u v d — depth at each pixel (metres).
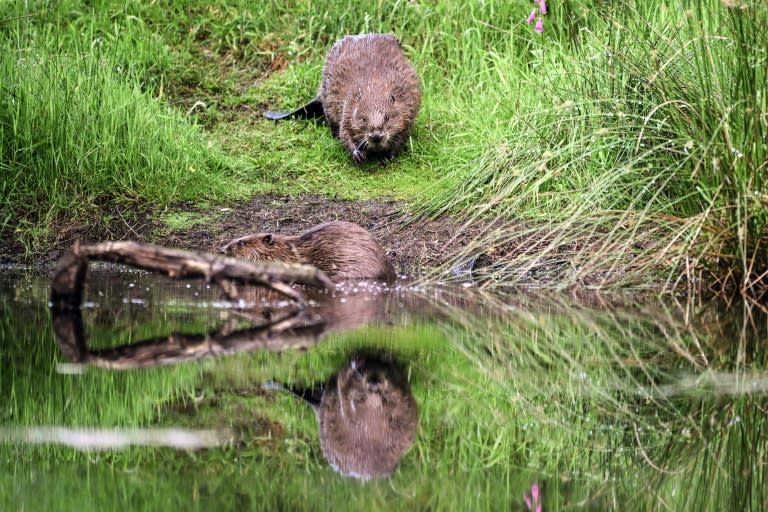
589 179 12.05
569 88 13.12
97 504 5.02
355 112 14.25
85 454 5.86
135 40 16.41
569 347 8.51
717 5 11.15
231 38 17.19
